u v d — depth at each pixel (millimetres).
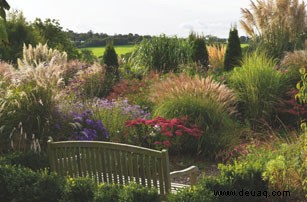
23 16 20359
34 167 6660
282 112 11211
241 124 10594
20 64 10531
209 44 20234
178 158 8852
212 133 9031
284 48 16734
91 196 5191
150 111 11086
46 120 8359
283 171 5551
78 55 22375
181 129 8828
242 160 7152
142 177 5027
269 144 8047
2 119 8258
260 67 11750
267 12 16984
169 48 17562
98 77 14180
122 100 11742
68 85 14000
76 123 8531
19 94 8492
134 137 9195
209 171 8148
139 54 18094
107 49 15875
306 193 5531
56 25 22062
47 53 16266
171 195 4781
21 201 5621
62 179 5570
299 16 16859
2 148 8148
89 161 5527
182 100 9570
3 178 5754
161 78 14016
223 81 11672
